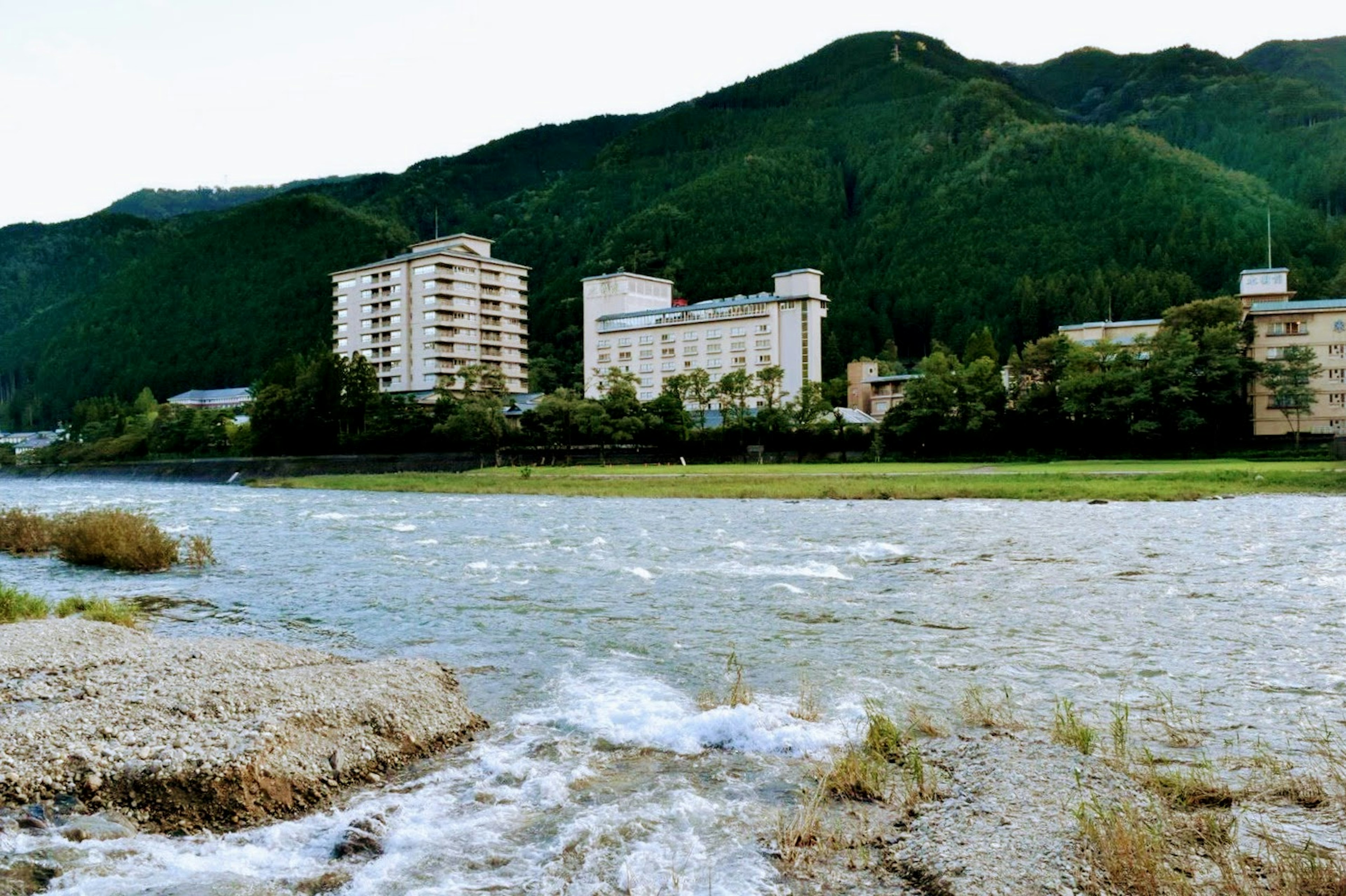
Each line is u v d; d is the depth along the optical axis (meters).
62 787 9.75
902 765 10.91
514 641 18.44
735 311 152.50
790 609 21.45
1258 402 97.31
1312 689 13.92
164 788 9.79
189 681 13.38
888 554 31.44
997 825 8.98
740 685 14.09
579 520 48.62
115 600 24.12
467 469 114.19
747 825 9.38
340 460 123.19
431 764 11.38
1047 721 12.58
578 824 9.42
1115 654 16.45
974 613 20.69
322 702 12.54
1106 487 58.41
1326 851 8.14
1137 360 101.88
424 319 161.38
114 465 146.00
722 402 130.00
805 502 60.53
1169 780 9.96
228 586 26.41
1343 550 30.55
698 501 63.25
